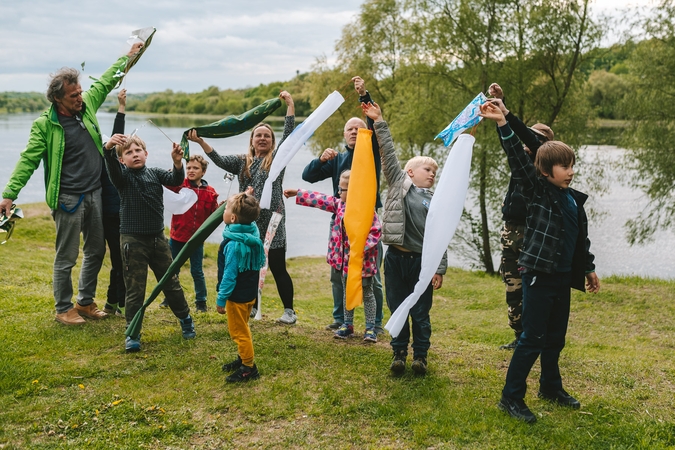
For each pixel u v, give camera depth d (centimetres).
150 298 441
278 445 333
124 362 436
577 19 1330
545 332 361
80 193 502
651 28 1157
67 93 484
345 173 530
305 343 488
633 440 336
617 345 636
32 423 350
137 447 327
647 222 1338
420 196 425
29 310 546
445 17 1423
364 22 2364
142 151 468
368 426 354
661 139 1149
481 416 362
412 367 425
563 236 357
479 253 1535
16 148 4294
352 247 422
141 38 557
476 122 388
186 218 589
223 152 3909
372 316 521
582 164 1423
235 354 454
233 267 392
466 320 809
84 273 526
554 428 348
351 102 2436
